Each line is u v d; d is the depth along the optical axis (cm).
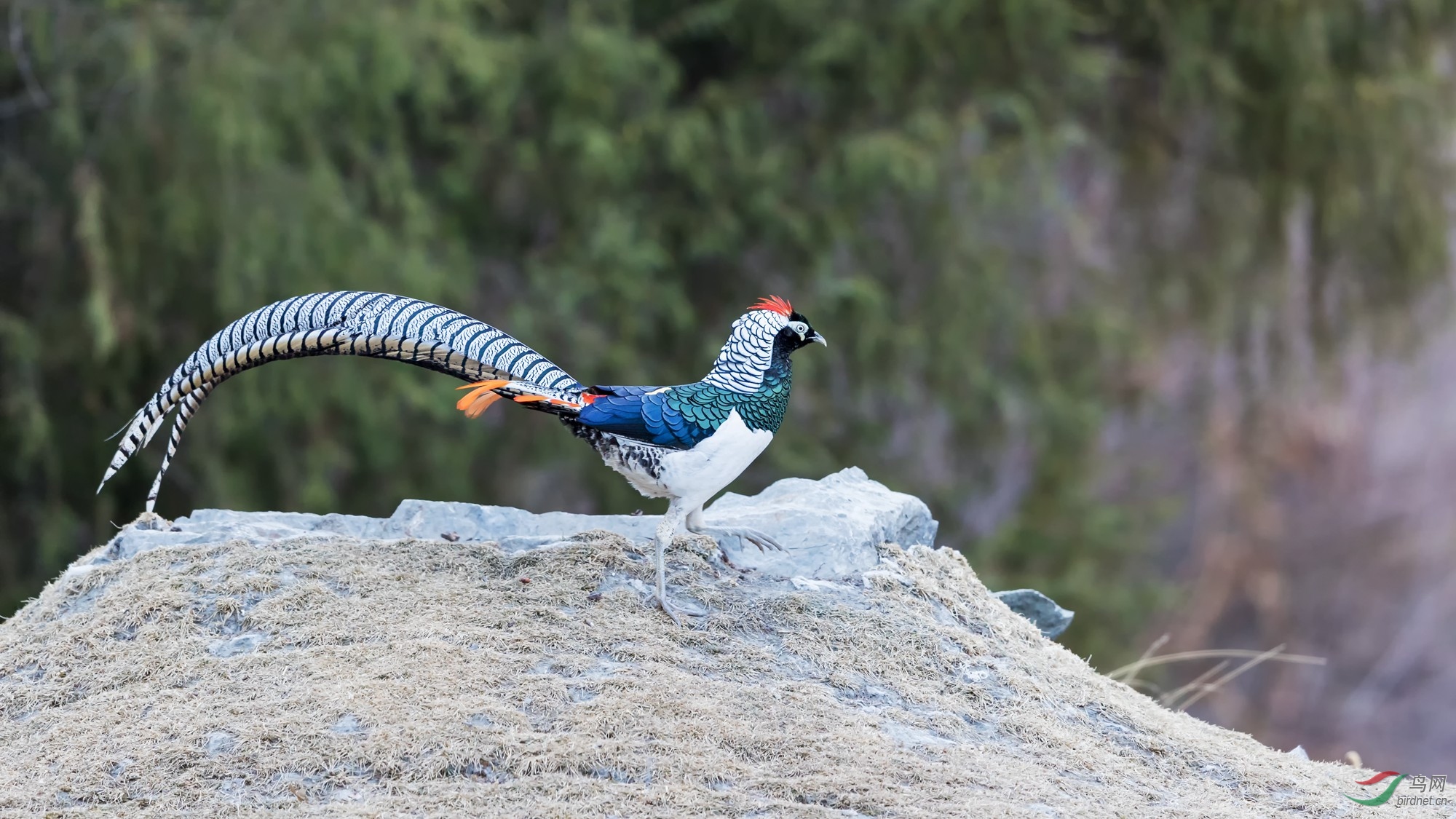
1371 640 2983
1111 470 2472
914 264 1934
